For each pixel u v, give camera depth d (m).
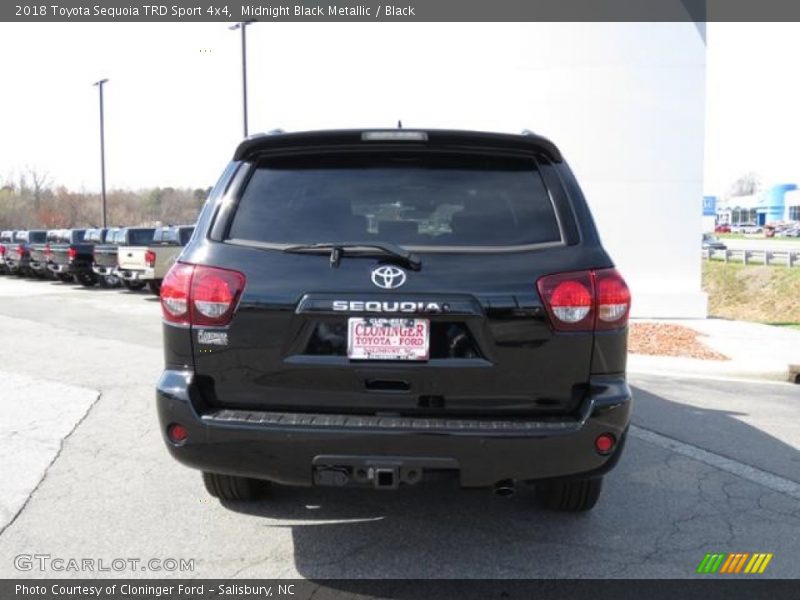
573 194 3.05
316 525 3.56
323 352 2.84
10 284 22.44
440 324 2.81
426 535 3.45
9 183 62.59
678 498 3.98
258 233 2.97
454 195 3.02
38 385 6.75
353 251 2.85
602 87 11.47
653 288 11.84
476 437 2.70
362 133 3.02
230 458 2.82
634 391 6.99
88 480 4.18
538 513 3.72
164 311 3.02
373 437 2.71
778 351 9.13
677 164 11.60
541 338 2.81
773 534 3.50
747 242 57.16
